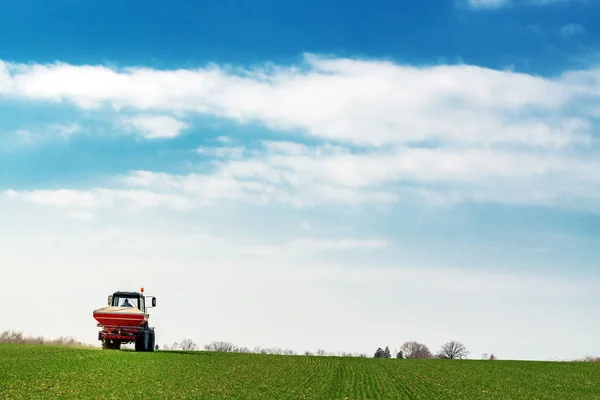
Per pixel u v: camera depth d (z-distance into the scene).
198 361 46.28
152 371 37.50
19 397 25.77
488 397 33.34
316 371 44.91
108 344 50.41
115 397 27.19
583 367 54.91
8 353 41.69
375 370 47.97
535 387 38.81
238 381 35.62
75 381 31.14
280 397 29.98
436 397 32.66
